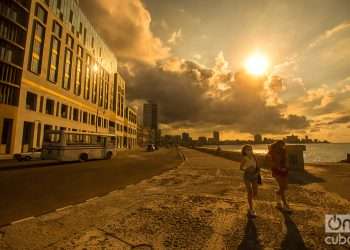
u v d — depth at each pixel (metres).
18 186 8.01
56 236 3.56
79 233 3.68
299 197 6.18
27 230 3.82
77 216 4.55
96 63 48.44
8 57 23.94
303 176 9.98
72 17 36.91
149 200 5.86
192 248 3.16
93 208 5.12
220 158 23.83
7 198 6.27
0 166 14.41
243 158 4.96
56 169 13.38
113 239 3.44
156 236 3.55
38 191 7.25
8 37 23.95
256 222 4.20
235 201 5.72
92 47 46.12
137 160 22.16
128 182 9.21
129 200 5.88
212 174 11.02
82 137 18.53
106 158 22.22
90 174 11.52
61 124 33.12
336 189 7.21
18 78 24.84
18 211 5.04
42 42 28.88
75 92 38.34
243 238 3.50
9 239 3.45
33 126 26.80
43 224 4.10
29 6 26.45
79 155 18.12
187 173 11.41
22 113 25.00
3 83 22.78
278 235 3.62
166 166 16.27
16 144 24.03
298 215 4.62
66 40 35.19
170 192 6.86
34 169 13.16
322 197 6.16
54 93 31.42
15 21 24.25
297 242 3.37
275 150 5.30
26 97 25.67
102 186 8.27
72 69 36.97
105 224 4.08
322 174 10.55
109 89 57.75
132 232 3.71
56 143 16.36
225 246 3.23
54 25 31.72
